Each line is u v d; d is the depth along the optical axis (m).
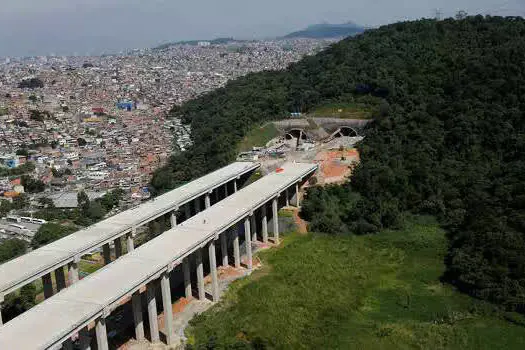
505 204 130.25
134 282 86.31
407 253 129.00
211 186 153.25
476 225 122.69
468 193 144.62
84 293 83.75
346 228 143.88
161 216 143.50
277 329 95.94
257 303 105.06
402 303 105.88
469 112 168.12
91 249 111.25
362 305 106.06
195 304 107.25
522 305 99.88
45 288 106.62
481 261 110.50
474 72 185.25
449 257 123.94
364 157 171.38
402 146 168.75
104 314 80.81
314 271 118.50
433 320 99.56
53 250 107.50
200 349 89.75
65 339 74.06
